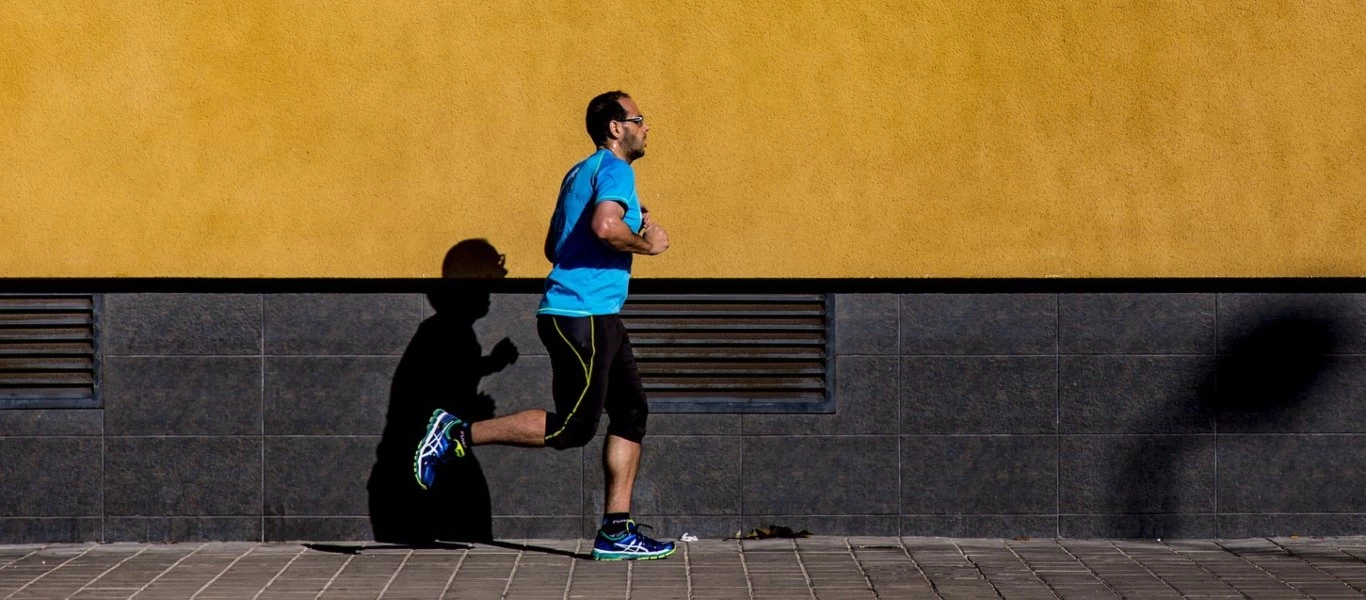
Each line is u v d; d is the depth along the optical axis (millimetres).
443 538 7133
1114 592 6027
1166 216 7055
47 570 6480
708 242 7039
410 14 7000
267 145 6996
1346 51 7039
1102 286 7145
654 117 7020
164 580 6266
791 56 7023
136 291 7066
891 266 7043
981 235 7043
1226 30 7039
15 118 6961
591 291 6395
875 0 7023
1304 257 7055
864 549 6906
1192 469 7164
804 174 7039
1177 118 7043
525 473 7148
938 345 7148
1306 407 7160
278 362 7082
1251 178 7051
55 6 6953
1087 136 7043
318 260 7000
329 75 6992
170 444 7070
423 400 7105
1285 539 7156
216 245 6992
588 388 6395
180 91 6977
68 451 7062
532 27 7008
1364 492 7164
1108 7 7035
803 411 7148
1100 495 7168
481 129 7023
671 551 6707
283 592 6027
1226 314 7148
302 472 7098
